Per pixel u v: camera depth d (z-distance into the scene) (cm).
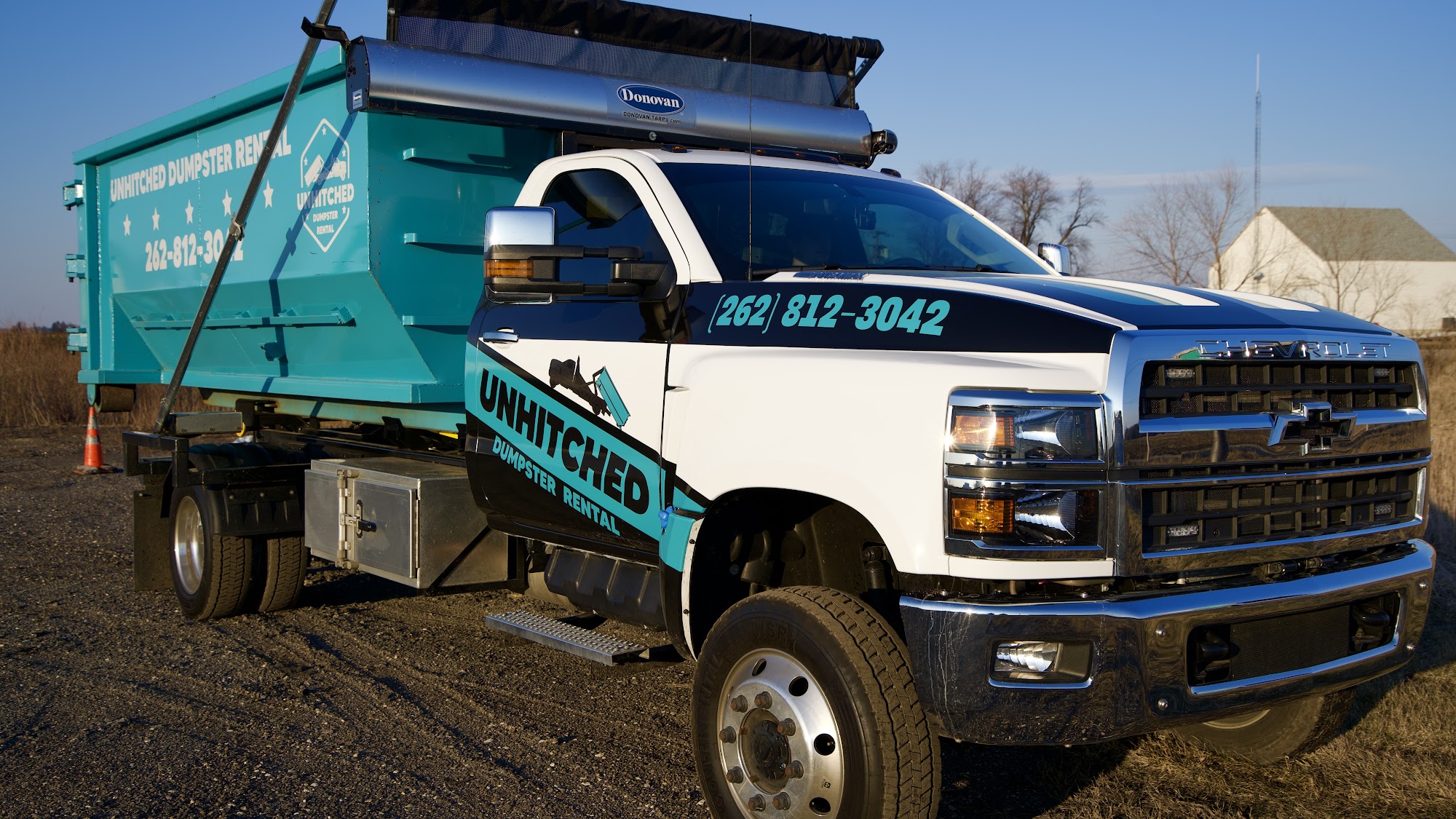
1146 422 303
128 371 859
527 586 541
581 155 485
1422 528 369
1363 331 353
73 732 481
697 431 379
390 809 401
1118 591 310
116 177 840
